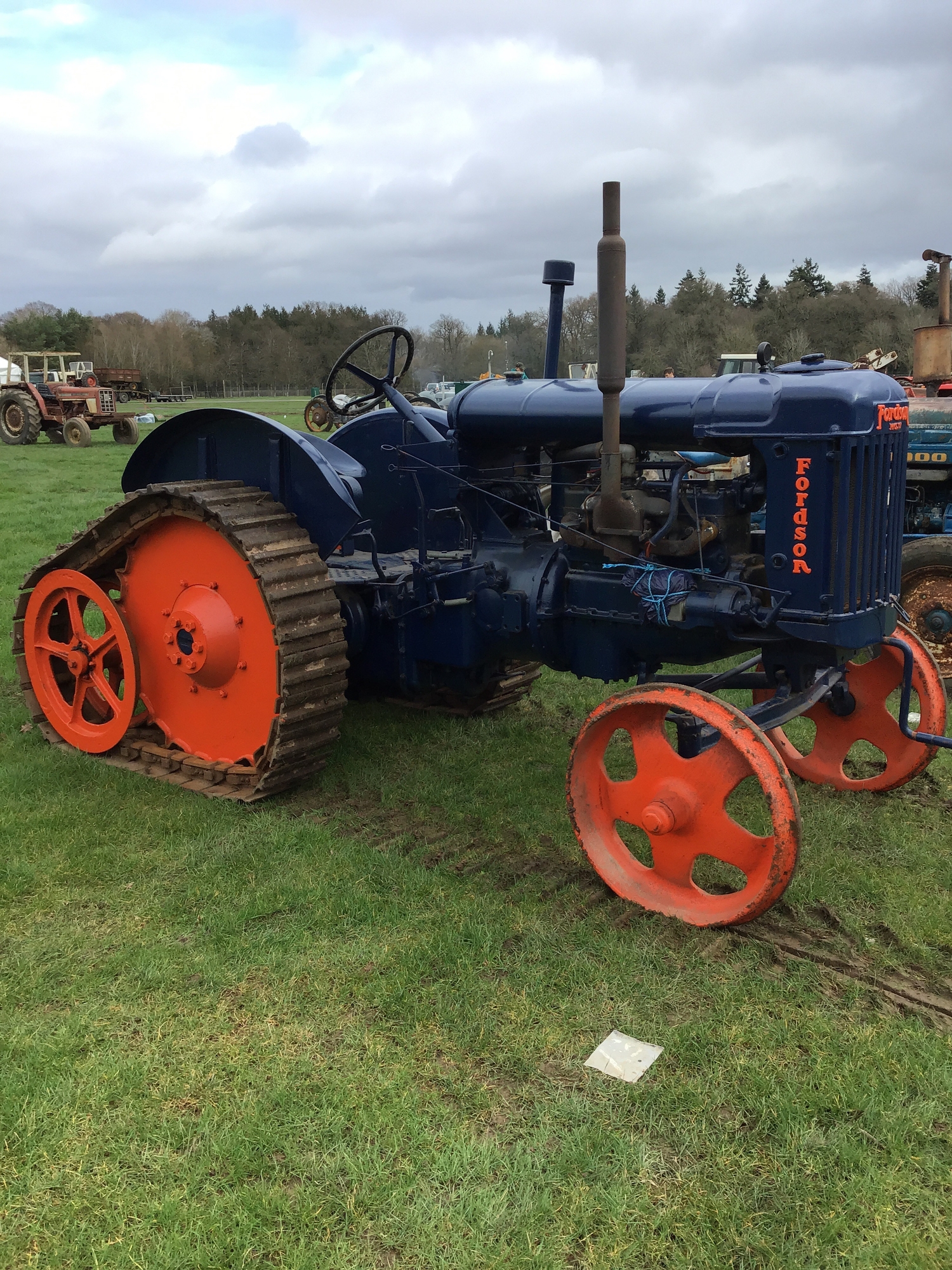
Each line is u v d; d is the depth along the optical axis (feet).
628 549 12.42
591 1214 7.10
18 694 19.06
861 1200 7.22
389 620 15.15
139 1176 7.54
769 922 11.11
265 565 13.26
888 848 12.77
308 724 13.79
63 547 15.88
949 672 19.21
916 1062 8.62
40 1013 9.48
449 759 15.96
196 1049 8.93
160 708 15.64
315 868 12.23
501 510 14.78
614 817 11.64
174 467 16.02
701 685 12.99
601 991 9.73
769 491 11.11
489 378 14.70
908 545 19.43
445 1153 7.65
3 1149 7.80
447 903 11.47
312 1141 7.83
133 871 12.21
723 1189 7.32
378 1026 9.26
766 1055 8.80
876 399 10.85
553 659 13.88
